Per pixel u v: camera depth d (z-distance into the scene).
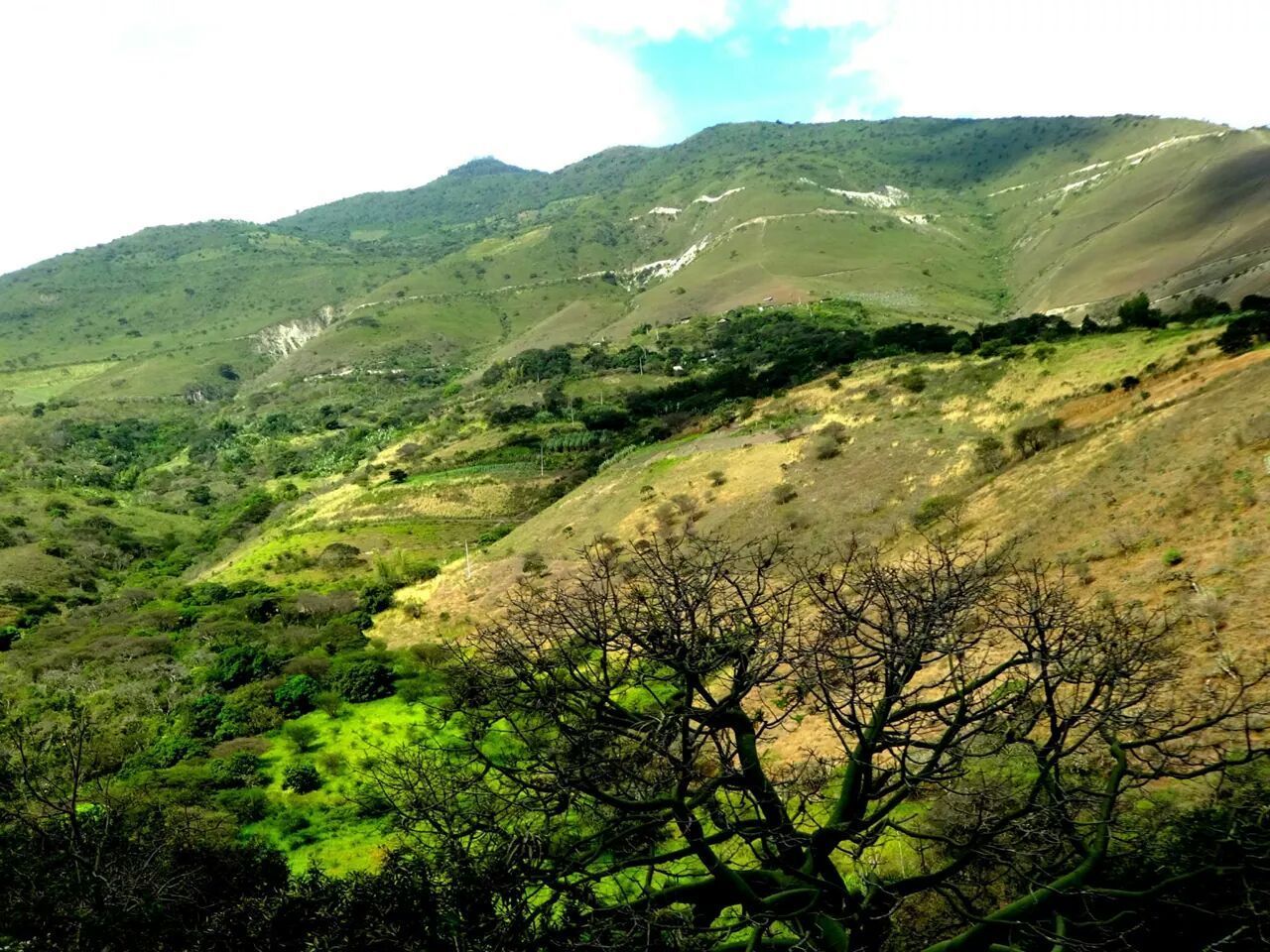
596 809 7.49
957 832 7.66
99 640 45.69
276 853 14.84
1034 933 6.06
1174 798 9.05
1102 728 6.89
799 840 6.29
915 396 54.31
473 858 6.79
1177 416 25.95
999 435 42.53
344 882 8.16
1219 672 12.16
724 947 6.70
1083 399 41.88
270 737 29.27
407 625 47.34
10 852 8.25
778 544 9.30
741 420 67.38
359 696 33.00
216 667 36.97
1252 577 14.86
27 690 36.81
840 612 6.84
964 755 6.50
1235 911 5.91
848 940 6.03
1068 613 7.23
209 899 8.94
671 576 6.93
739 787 6.76
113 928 7.24
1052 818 6.46
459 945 6.09
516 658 6.84
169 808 19.50
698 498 50.75
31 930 7.41
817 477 47.12
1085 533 22.14
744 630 6.87
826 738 16.58
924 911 9.21
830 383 65.56
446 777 7.87
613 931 6.39
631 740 7.07
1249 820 6.56
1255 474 19.12
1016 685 10.49
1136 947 6.28
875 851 10.56
